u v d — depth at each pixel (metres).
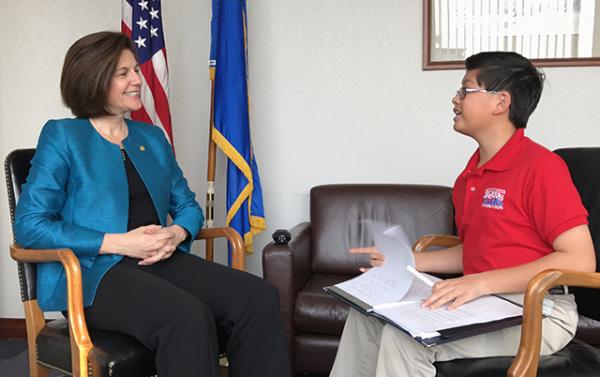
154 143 2.05
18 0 3.02
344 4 2.96
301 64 3.02
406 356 1.43
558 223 1.42
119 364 1.52
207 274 1.80
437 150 2.98
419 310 1.39
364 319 1.64
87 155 1.82
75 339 1.55
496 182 1.56
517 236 1.51
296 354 2.37
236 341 1.70
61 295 1.72
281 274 2.33
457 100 1.61
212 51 2.77
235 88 2.75
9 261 3.11
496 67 1.54
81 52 1.84
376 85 2.98
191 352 1.51
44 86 3.05
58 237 1.68
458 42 2.92
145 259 1.78
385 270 1.62
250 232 2.86
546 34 2.86
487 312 1.35
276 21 3.01
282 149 3.08
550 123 2.88
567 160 1.79
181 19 3.05
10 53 3.05
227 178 2.84
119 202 1.83
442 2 2.91
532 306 1.26
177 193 2.10
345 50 2.98
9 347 2.93
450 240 1.92
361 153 3.04
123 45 1.87
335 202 2.81
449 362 1.43
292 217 3.11
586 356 1.46
